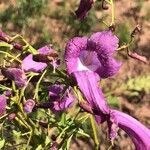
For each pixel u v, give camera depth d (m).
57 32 0.64
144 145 0.22
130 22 0.65
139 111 0.55
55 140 0.23
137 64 0.60
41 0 0.66
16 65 0.23
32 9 0.66
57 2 0.67
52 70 0.22
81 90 0.21
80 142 0.51
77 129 0.23
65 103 0.23
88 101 0.21
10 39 0.22
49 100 0.24
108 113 0.21
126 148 0.50
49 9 0.66
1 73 0.22
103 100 0.21
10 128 0.27
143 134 0.22
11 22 0.65
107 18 0.64
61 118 0.25
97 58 0.22
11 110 0.23
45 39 0.63
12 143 0.26
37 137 0.24
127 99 0.54
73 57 0.22
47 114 0.25
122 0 0.67
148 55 0.61
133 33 0.23
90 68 0.22
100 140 0.48
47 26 0.65
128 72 0.59
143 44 0.62
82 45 0.22
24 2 0.66
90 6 0.22
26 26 0.65
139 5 0.67
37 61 0.22
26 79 0.22
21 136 0.25
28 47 0.22
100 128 0.48
